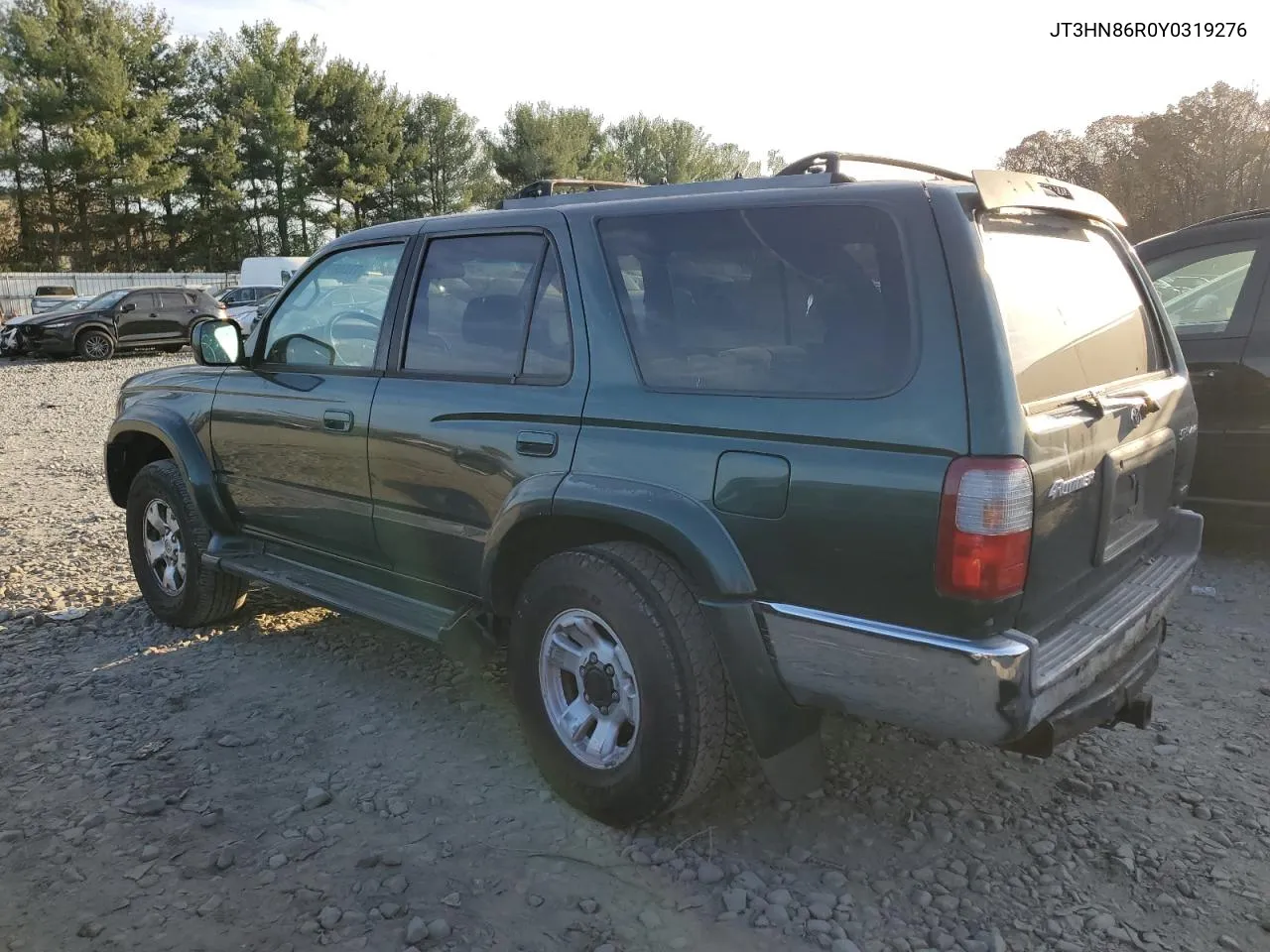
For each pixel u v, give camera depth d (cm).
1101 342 294
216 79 5528
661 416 281
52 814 315
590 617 295
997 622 233
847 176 272
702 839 298
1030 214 282
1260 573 547
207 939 254
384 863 286
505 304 332
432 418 340
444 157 6419
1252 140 4925
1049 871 282
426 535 355
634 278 299
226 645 465
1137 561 314
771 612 260
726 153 8944
